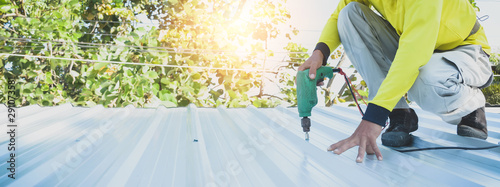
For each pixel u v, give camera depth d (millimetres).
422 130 1598
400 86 1014
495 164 1006
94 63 4070
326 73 1286
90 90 4164
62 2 4430
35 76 4340
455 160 1076
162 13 4797
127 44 4281
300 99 1294
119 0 4660
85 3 4637
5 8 4023
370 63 1332
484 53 1264
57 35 4262
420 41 1009
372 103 1028
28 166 979
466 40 1278
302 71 1260
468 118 1354
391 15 1260
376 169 956
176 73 4422
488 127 1724
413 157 1108
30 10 4594
